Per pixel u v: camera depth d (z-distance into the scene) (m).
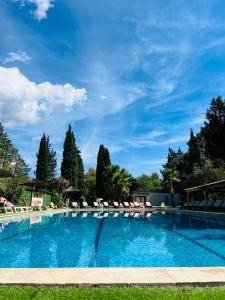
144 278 5.45
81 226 20.94
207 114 49.47
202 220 24.45
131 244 12.88
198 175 46.78
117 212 40.22
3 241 13.50
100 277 5.52
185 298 4.48
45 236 15.29
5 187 31.92
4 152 44.34
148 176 86.94
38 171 52.34
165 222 23.94
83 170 59.88
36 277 5.52
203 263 8.95
